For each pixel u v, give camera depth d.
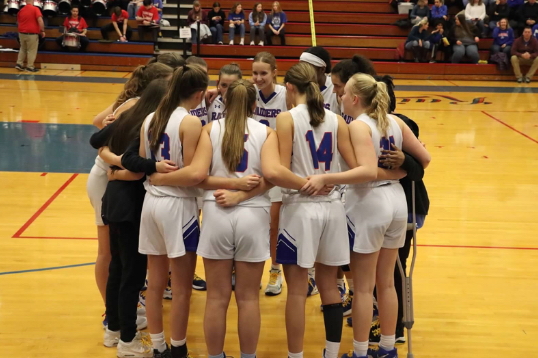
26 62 14.49
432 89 13.02
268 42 15.07
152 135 2.85
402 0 16.02
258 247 2.77
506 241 4.90
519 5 15.20
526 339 3.42
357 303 2.91
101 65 14.54
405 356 3.22
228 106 2.85
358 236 2.86
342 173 2.71
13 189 5.94
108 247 3.36
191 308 3.77
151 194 2.86
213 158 2.82
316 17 15.78
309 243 2.74
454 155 7.65
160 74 3.23
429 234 5.02
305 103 2.81
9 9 14.99
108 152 3.03
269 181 2.72
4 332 3.34
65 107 10.05
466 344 3.35
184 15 15.98
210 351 2.86
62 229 4.94
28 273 4.11
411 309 3.02
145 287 3.65
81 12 15.23
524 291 4.02
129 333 3.11
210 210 2.77
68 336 3.34
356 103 2.90
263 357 3.22
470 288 4.05
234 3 15.62
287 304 2.85
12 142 7.76
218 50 14.75
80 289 3.91
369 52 15.02
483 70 14.52
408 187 3.07
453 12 15.91
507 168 7.12
